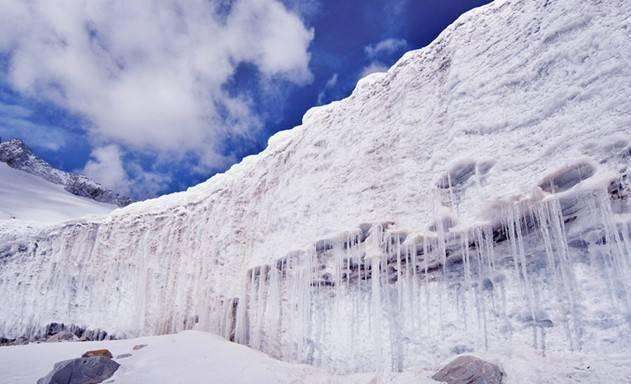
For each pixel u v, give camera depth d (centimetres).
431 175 657
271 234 974
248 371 729
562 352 440
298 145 1036
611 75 465
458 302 563
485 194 559
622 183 419
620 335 402
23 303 1579
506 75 599
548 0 580
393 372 598
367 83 922
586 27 511
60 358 948
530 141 529
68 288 1521
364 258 709
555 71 532
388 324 638
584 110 479
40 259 1639
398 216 684
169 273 1300
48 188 5656
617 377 383
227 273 1095
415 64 805
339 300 732
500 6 675
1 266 1681
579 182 460
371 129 833
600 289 425
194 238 1283
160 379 738
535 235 499
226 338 1023
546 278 475
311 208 873
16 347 1097
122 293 1393
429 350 574
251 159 1327
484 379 456
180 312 1210
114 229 1542
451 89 685
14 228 1777
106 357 823
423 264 625
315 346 749
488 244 542
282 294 871
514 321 495
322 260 794
